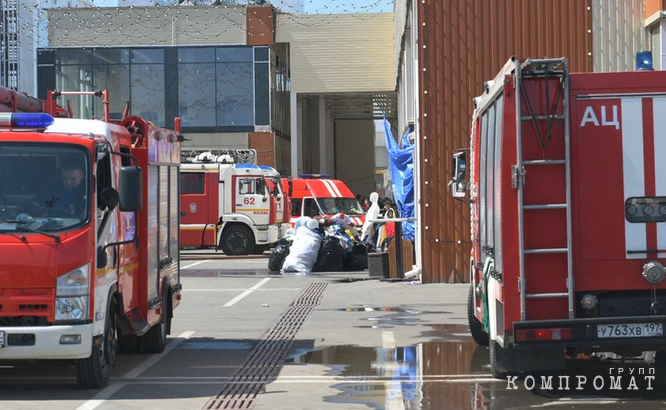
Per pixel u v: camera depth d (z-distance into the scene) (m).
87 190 18.97
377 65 96.62
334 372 21.80
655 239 17.23
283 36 96.69
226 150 81.19
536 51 41.56
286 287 43.81
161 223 25.05
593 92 17.27
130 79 94.31
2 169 19.06
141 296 23.08
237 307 35.94
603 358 23.20
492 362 19.75
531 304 17.23
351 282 45.59
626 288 17.27
